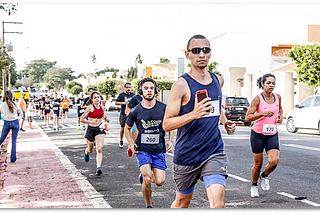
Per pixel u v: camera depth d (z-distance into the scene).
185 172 3.71
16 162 9.60
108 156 10.62
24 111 18.94
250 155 10.43
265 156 10.18
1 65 26.41
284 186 6.77
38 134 17.25
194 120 3.60
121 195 6.32
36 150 11.81
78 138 15.53
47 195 6.31
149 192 5.23
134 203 5.80
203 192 6.51
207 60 3.65
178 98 3.58
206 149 3.65
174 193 6.45
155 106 5.39
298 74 21.78
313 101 17.14
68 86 115.44
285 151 10.98
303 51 21.48
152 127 5.32
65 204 5.75
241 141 13.77
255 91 31.62
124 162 9.62
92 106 7.89
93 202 5.84
